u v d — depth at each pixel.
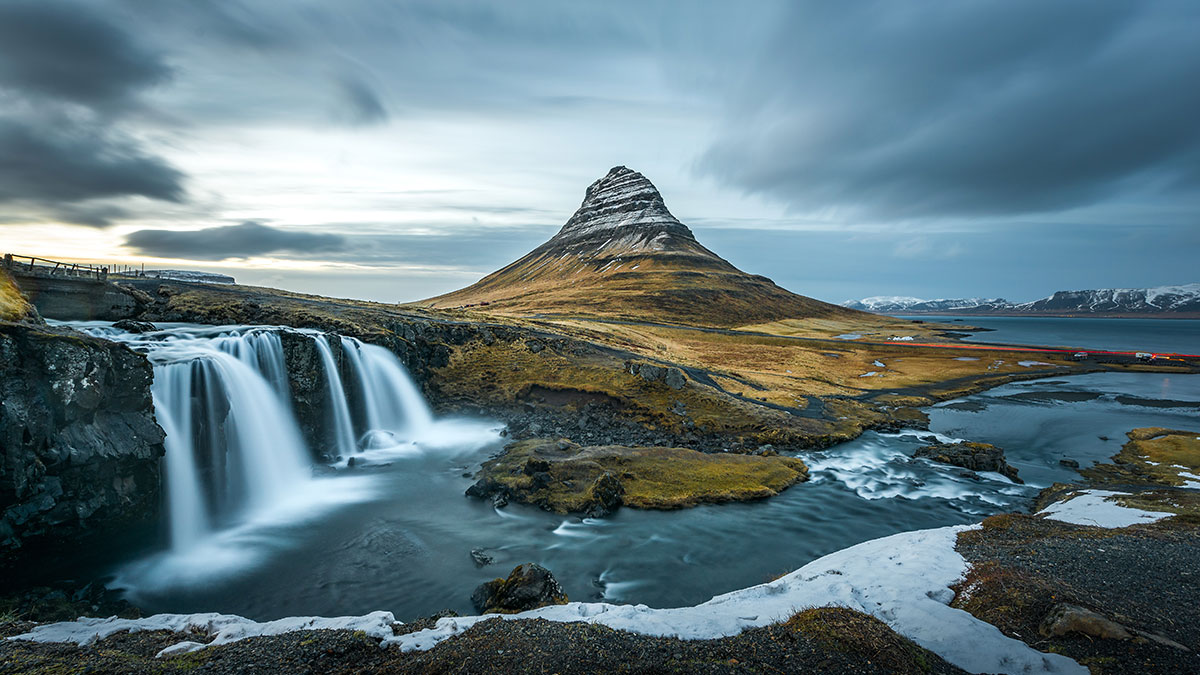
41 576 25.58
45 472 25.12
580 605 19.92
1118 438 62.25
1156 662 15.02
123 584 27.00
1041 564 22.75
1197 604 18.86
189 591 26.33
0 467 23.23
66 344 26.58
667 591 26.25
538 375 73.12
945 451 50.91
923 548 25.64
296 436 47.31
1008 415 76.62
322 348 52.25
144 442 29.97
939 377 110.38
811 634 16.84
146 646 16.78
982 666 15.39
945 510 38.34
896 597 19.94
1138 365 131.88
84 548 27.09
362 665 15.45
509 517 35.59
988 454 48.84
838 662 15.44
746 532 33.78
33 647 16.36
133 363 30.69
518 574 23.73
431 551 30.69
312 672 15.04
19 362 24.91
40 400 25.09
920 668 15.22
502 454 48.91
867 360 128.38
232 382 41.00
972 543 26.27
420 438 56.31
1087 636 16.23
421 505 37.84
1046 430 66.94
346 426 53.31
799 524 35.25
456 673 14.96
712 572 28.38
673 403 63.97
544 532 33.38
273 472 43.38
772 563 29.55
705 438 56.41
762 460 47.06
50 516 25.14
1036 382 109.44
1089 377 115.50
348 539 32.38
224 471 38.97
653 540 32.34
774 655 15.84
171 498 34.03
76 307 55.72
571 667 15.19
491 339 83.75
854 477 45.59
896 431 63.88
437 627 17.81
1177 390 99.62
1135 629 16.83
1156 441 58.22
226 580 27.47
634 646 16.36
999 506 39.22
